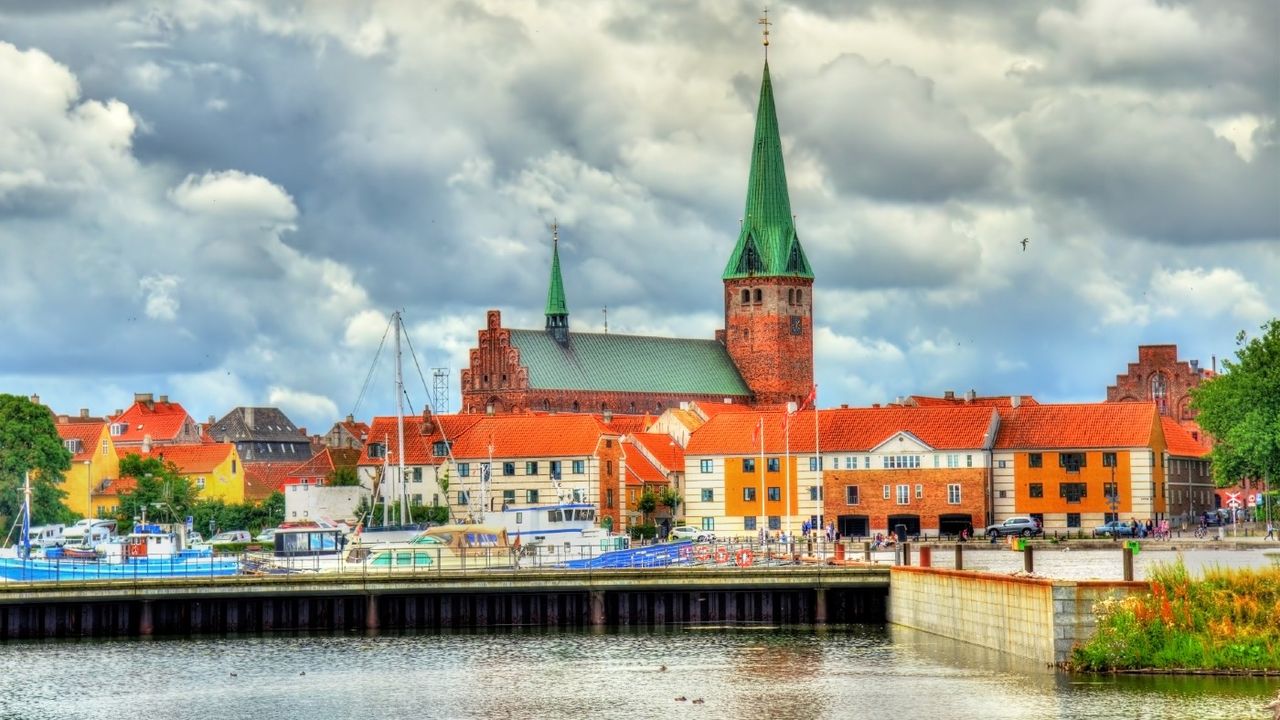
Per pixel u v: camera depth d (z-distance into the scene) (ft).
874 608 481.05
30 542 629.51
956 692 349.61
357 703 366.22
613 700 362.33
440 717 350.84
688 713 346.54
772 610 481.46
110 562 520.83
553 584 469.16
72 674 402.72
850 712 340.18
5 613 457.27
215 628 467.52
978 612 401.08
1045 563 577.84
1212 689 334.03
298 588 461.37
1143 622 349.41
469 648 436.35
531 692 373.61
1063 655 354.74
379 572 478.59
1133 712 319.27
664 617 481.05
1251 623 347.36
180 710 361.51
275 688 383.65
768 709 346.54
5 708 364.99
